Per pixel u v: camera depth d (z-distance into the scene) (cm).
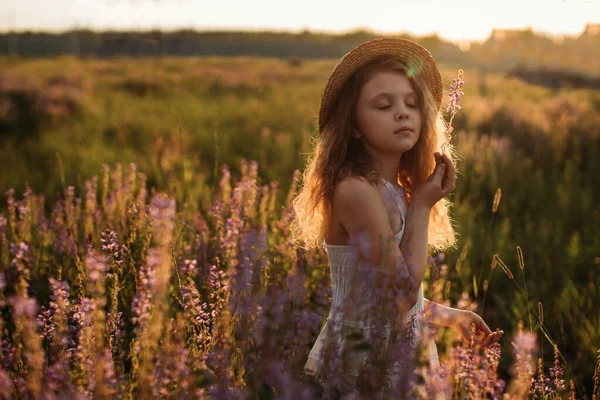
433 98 273
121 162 826
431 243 302
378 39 249
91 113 1495
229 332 206
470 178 726
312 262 354
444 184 240
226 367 196
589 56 3109
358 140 254
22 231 423
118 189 460
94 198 460
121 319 279
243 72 3133
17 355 221
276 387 193
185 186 570
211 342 218
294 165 820
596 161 851
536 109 1427
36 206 493
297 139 1070
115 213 441
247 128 1288
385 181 245
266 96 2128
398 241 238
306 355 200
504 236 539
